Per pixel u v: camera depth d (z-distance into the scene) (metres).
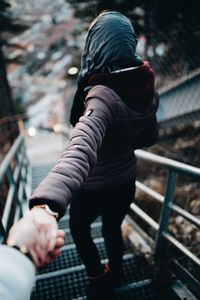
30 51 70.00
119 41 1.29
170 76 6.51
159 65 6.54
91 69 1.36
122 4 8.91
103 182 1.62
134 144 1.68
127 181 1.70
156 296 2.41
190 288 2.39
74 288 2.58
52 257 0.62
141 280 2.62
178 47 6.06
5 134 8.30
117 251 2.10
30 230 0.61
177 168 2.25
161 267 2.64
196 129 6.15
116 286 2.29
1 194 4.42
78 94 1.42
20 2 90.81
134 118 1.38
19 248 0.57
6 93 8.55
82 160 0.91
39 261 0.59
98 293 2.12
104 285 2.13
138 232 3.36
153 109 1.54
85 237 1.92
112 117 1.23
